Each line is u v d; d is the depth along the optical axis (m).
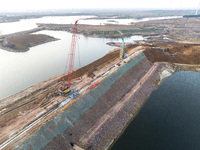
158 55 127.19
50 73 107.38
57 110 59.25
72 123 55.62
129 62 104.88
